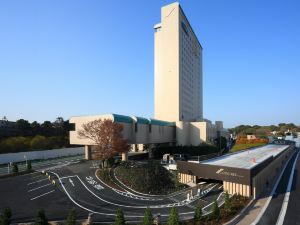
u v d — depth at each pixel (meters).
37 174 41.72
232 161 41.91
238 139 111.50
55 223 21.75
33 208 26.58
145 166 41.97
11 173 40.81
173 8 89.06
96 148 44.53
